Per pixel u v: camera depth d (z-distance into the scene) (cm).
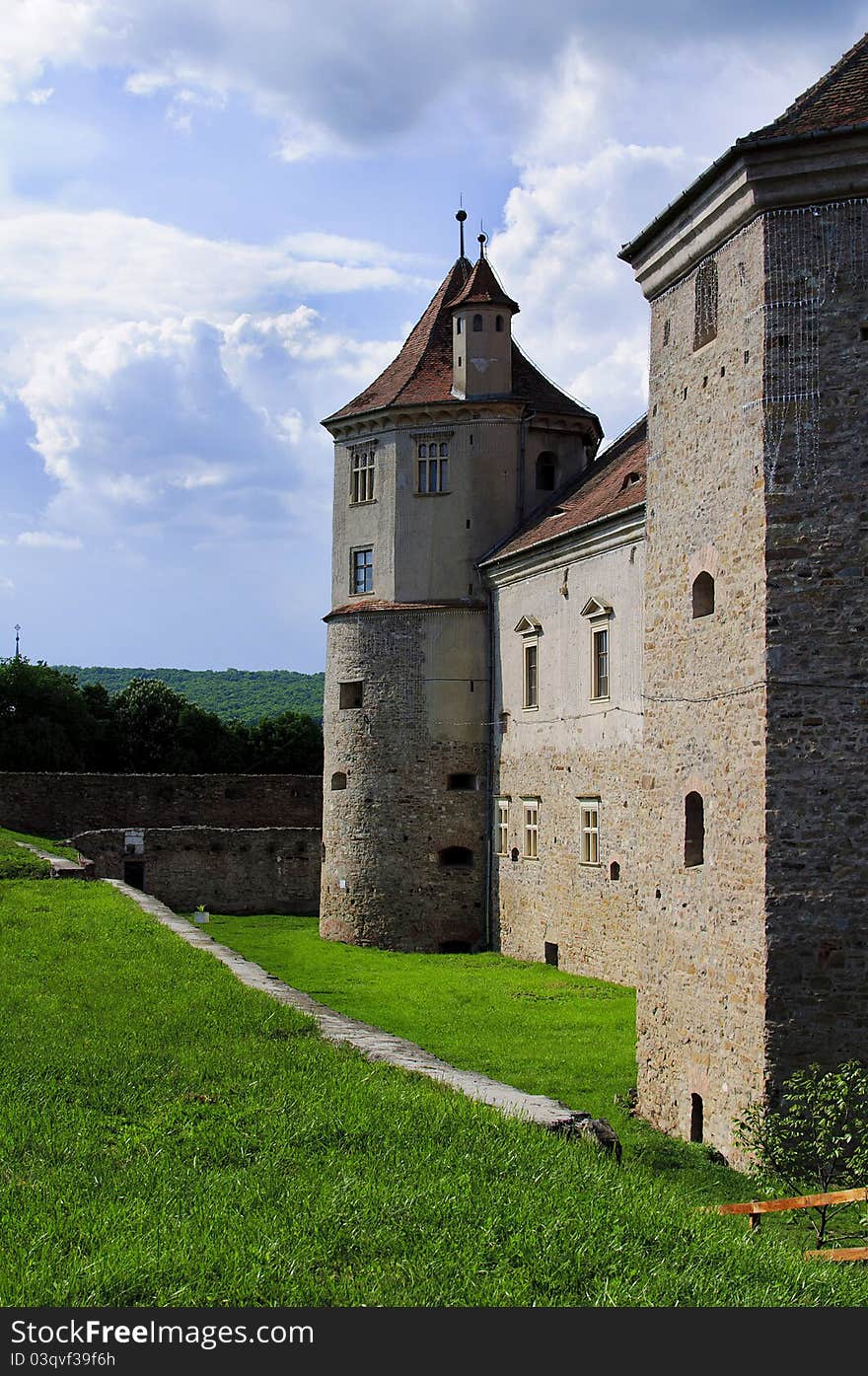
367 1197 1095
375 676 4175
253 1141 1237
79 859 4375
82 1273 914
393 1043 1784
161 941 2600
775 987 1797
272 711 16638
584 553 3378
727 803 1934
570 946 3478
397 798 4112
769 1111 1781
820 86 1942
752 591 1884
